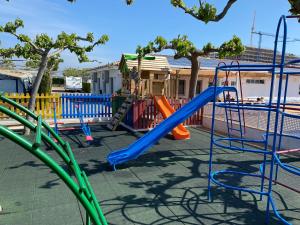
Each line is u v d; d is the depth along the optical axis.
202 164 5.84
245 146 7.52
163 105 9.62
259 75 17.89
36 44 8.30
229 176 5.11
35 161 5.77
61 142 2.82
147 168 5.51
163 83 14.05
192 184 4.68
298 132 7.42
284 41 3.24
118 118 9.59
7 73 20.67
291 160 6.14
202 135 9.04
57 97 10.74
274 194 4.27
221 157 6.39
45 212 3.56
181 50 9.31
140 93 11.25
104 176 5.00
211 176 4.22
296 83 22.73
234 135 8.91
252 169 5.52
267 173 5.30
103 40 9.01
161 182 4.75
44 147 6.83
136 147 5.71
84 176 2.62
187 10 6.84
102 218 2.14
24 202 3.84
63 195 4.08
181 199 4.07
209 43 9.79
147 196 4.15
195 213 3.64
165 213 3.62
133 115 9.48
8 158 5.96
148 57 12.45
